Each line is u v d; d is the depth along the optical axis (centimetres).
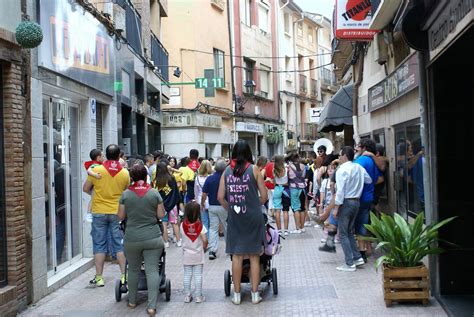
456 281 679
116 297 755
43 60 782
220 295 779
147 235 695
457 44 641
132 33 1525
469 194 679
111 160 843
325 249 1095
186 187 1350
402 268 667
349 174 878
